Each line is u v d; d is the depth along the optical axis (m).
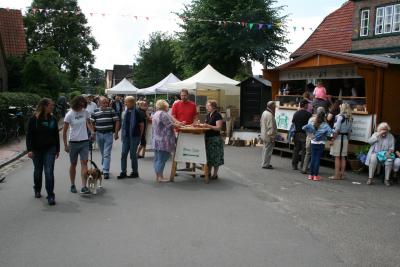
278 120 16.55
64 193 9.03
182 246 5.95
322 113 11.15
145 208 7.91
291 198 9.02
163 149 10.34
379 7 23.11
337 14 27.73
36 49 53.59
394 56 22.12
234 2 31.00
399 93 12.76
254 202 8.55
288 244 6.11
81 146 8.90
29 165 12.96
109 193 9.12
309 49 27.12
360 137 12.80
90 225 6.84
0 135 17.31
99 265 5.26
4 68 32.09
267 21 30.86
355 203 8.73
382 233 6.73
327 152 14.09
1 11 38.53
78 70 57.09
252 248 5.92
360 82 14.93
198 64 33.38
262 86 20.39
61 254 5.61
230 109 21.56
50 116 8.38
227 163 13.91
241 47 30.94
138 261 5.39
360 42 24.06
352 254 5.78
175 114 11.41
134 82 62.50
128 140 10.77
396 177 11.09
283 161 14.74
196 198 8.79
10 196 8.75
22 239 6.17
